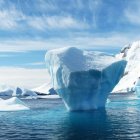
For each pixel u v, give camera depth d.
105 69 40.31
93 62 41.44
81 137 23.64
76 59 41.22
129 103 64.00
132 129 26.80
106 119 34.47
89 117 36.53
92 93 41.62
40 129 28.05
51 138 23.55
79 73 39.44
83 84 40.22
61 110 46.69
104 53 45.28
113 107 51.97
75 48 43.16
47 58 43.03
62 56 40.69
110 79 42.22
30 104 68.00
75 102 42.03
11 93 142.00
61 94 42.44
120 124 30.17
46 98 109.75
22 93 138.75
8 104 50.81
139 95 88.06
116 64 41.91
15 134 25.69
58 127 29.11
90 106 42.59
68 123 31.84
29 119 35.97
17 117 38.28
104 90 42.78
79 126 29.55
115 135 24.06
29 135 25.05
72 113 41.09
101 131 26.19
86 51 44.62
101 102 44.03
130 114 39.44
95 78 40.16
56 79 41.09
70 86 40.22
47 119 35.56
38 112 44.31
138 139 22.30
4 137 24.42
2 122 33.81
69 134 25.11
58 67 40.25
